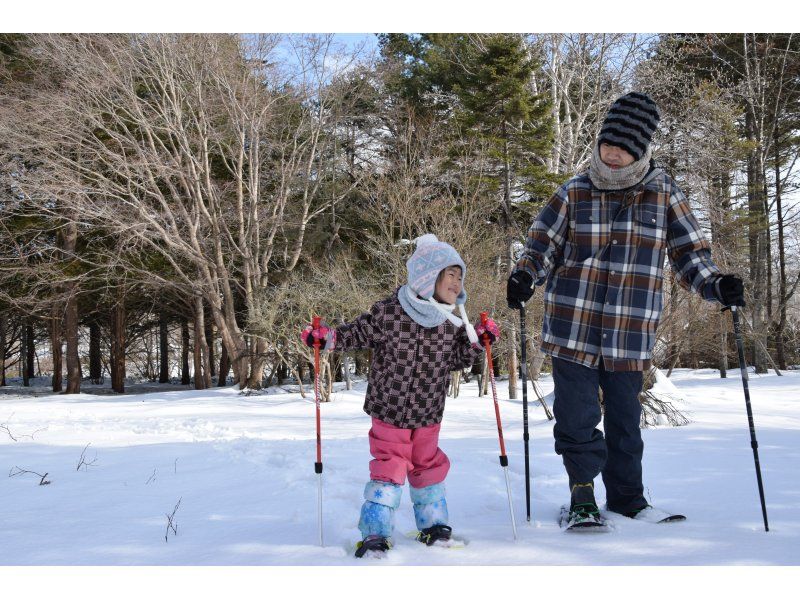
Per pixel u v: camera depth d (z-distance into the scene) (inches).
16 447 269.9
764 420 332.2
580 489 122.3
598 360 128.3
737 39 868.0
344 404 553.9
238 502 151.7
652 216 131.0
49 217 756.6
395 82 900.6
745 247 789.9
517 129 676.7
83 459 231.5
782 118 898.1
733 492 143.7
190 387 1157.7
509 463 189.3
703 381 694.5
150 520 137.9
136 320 1218.0
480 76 658.2
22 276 879.7
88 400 738.2
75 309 917.2
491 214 694.5
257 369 791.1
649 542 108.7
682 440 231.0
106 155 778.8
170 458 225.5
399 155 823.1
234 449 239.1
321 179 839.7
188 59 741.3
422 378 116.4
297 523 130.4
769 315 895.7
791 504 130.9
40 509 153.9
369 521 111.0
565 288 133.3
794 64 862.5
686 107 746.2
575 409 126.4
